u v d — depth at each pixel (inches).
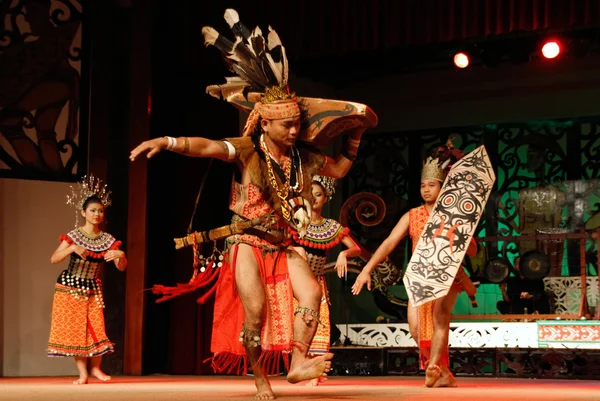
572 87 386.3
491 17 308.2
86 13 352.5
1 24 339.3
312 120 154.4
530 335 311.9
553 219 385.4
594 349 290.5
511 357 307.0
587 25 297.6
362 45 324.5
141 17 341.7
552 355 296.8
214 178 352.5
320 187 227.6
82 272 256.4
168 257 350.0
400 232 217.2
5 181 335.0
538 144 392.8
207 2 344.5
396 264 409.4
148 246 338.6
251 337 145.9
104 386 228.1
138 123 337.7
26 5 343.9
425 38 316.8
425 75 410.9
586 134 386.0
